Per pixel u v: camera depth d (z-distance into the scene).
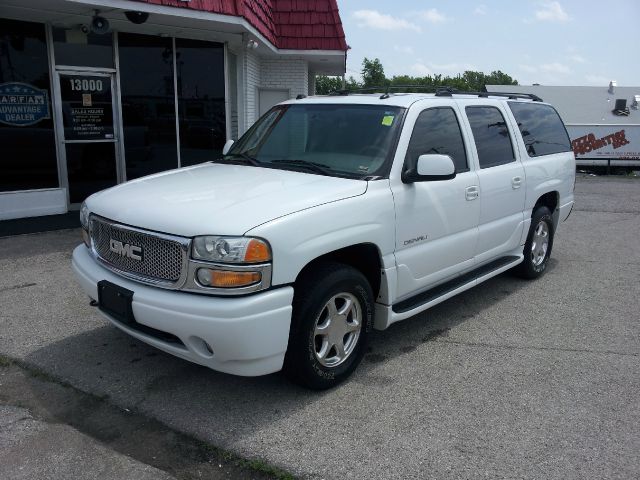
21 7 7.84
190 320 3.27
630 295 6.16
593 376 4.23
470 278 5.26
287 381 4.03
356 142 4.46
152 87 10.16
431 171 4.14
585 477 3.06
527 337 4.96
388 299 4.23
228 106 11.11
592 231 9.67
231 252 3.23
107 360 4.29
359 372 4.22
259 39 10.66
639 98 30.23
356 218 3.82
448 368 4.32
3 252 7.02
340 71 17.34
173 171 4.77
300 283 3.65
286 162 4.58
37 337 4.67
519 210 5.88
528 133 6.25
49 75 9.01
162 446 3.27
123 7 7.83
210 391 3.87
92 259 4.06
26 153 8.91
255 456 3.18
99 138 9.69
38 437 3.32
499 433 3.46
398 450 3.26
